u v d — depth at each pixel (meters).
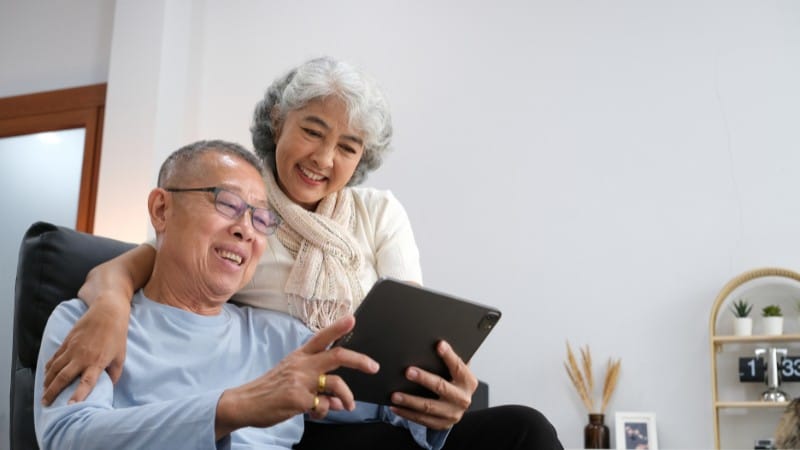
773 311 3.58
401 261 1.77
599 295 3.81
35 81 4.73
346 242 1.71
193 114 4.57
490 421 1.43
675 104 3.88
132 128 4.35
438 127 4.18
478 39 4.21
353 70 1.71
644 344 3.73
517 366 3.86
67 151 4.59
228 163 1.53
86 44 4.68
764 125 3.75
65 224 4.50
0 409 4.34
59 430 1.23
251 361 1.53
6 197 4.63
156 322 1.46
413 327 1.27
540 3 4.16
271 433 1.50
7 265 4.54
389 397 1.35
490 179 4.05
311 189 1.71
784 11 3.82
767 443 3.47
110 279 1.46
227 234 1.50
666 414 3.65
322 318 1.67
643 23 3.99
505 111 4.10
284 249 1.70
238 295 1.69
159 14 4.46
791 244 3.63
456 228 4.05
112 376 1.35
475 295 3.96
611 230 3.85
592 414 3.65
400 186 4.17
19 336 1.52
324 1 4.50
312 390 1.18
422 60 4.27
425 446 1.43
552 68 4.07
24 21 4.81
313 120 1.66
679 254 3.75
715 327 3.70
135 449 1.17
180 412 1.18
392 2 4.39
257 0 4.62
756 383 3.60
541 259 3.91
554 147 4.00
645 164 3.87
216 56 4.61
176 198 1.50
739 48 3.85
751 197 3.71
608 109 3.96
